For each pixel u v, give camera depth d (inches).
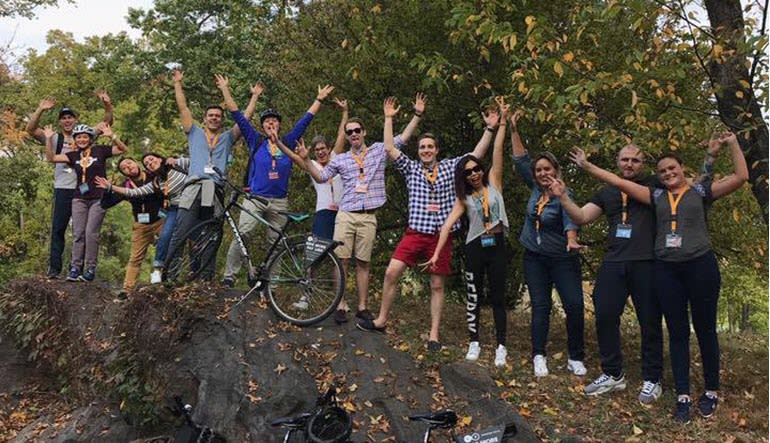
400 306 345.7
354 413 209.6
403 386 221.0
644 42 289.1
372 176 251.1
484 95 329.7
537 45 229.1
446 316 330.0
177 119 1001.5
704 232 194.5
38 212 800.9
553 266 232.4
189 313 254.2
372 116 355.6
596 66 261.4
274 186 268.2
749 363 283.7
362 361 231.3
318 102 275.6
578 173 331.9
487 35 249.8
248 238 269.9
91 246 330.3
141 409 257.9
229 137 279.9
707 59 219.9
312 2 384.8
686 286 196.7
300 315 254.1
